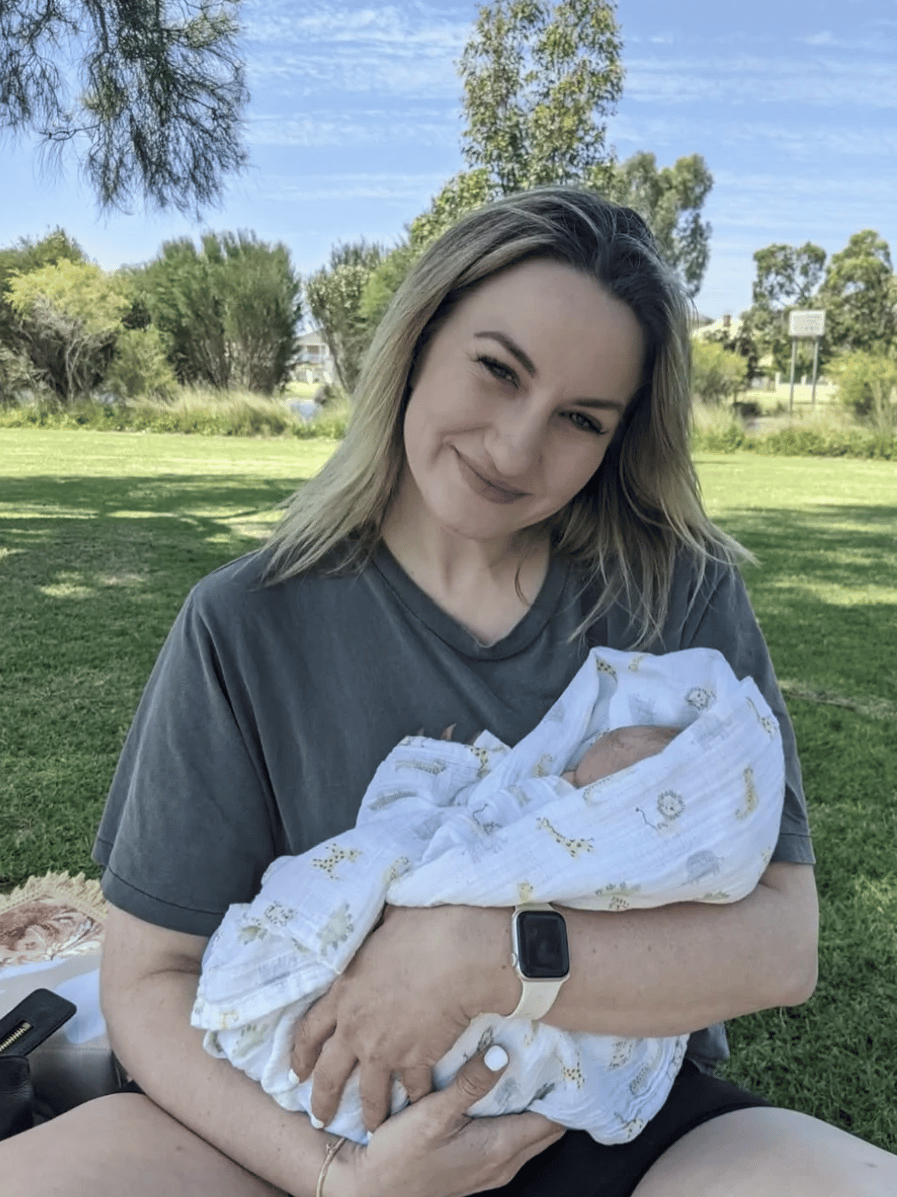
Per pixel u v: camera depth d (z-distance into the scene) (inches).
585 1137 49.4
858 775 163.9
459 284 49.5
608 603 57.2
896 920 118.3
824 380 2230.6
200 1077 47.1
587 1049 46.6
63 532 378.9
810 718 193.9
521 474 49.4
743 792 46.0
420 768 50.7
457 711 53.0
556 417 49.7
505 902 43.7
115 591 280.4
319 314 1250.6
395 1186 44.1
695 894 45.3
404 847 46.1
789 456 937.5
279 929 45.0
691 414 55.7
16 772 154.1
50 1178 42.8
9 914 85.7
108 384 1187.9
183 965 50.9
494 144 786.8
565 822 44.5
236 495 511.8
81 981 64.7
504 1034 45.1
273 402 1095.6
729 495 578.9
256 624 51.5
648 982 44.6
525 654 54.9
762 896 48.7
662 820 44.6
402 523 55.1
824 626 270.1
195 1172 45.2
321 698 52.2
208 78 325.4
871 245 2315.5
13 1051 55.7
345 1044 44.5
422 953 43.9
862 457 922.7
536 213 48.9
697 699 51.4
